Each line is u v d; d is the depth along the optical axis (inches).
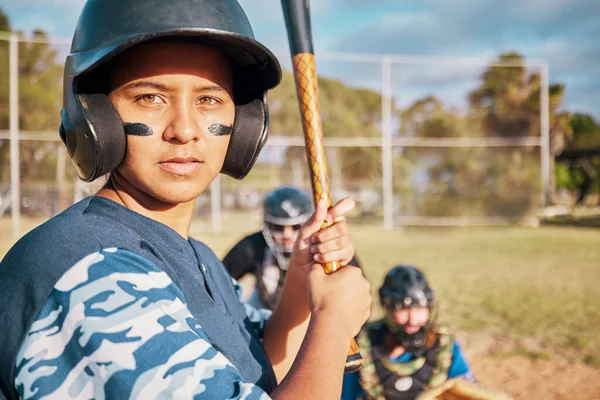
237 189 842.8
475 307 282.8
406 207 778.2
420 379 110.9
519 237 615.2
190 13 39.5
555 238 607.5
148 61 39.7
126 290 34.3
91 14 40.8
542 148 746.2
